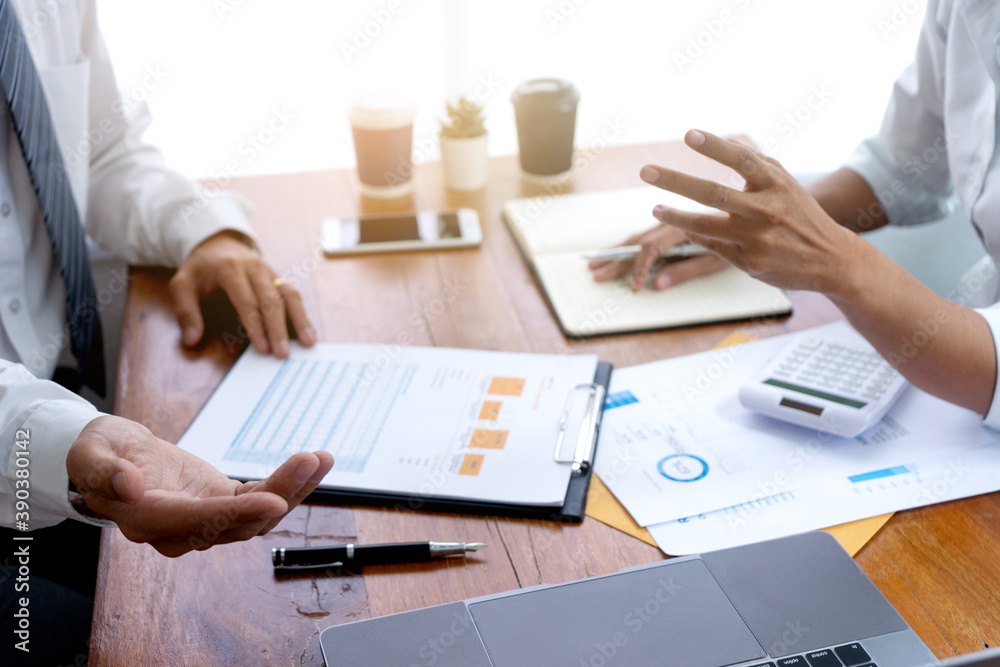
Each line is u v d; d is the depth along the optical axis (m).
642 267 0.97
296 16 1.97
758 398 0.75
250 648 0.55
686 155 1.33
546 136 1.21
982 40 0.86
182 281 0.95
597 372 0.83
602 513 0.66
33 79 0.91
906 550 0.61
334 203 1.22
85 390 1.42
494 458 0.71
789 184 0.68
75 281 1.02
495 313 0.95
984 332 0.72
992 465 0.69
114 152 1.14
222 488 0.58
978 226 0.94
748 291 0.96
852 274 0.70
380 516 0.66
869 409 0.72
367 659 0.53
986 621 0.56
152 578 0.61
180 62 1.97
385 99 1.21
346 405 0.79
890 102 1.08
